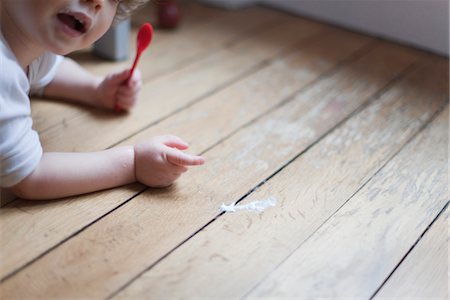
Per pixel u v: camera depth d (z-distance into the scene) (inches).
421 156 47.0
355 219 41.0
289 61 59.3
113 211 40.2
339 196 42.7
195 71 56.5
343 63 59.4
